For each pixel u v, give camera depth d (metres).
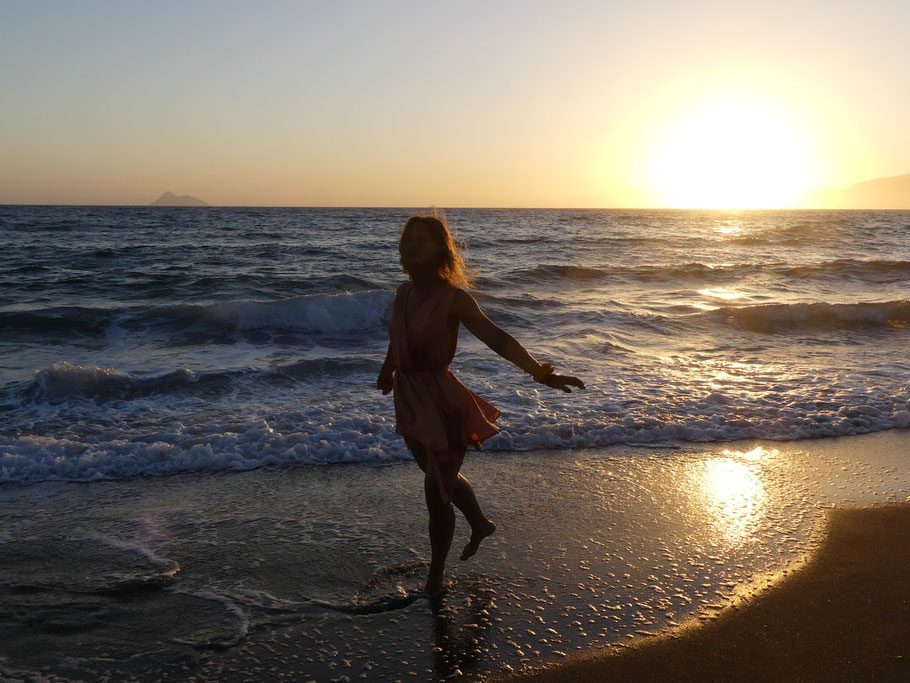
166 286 15.27
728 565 3.28
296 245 31.23
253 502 4.02
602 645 2.62
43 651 2.57
